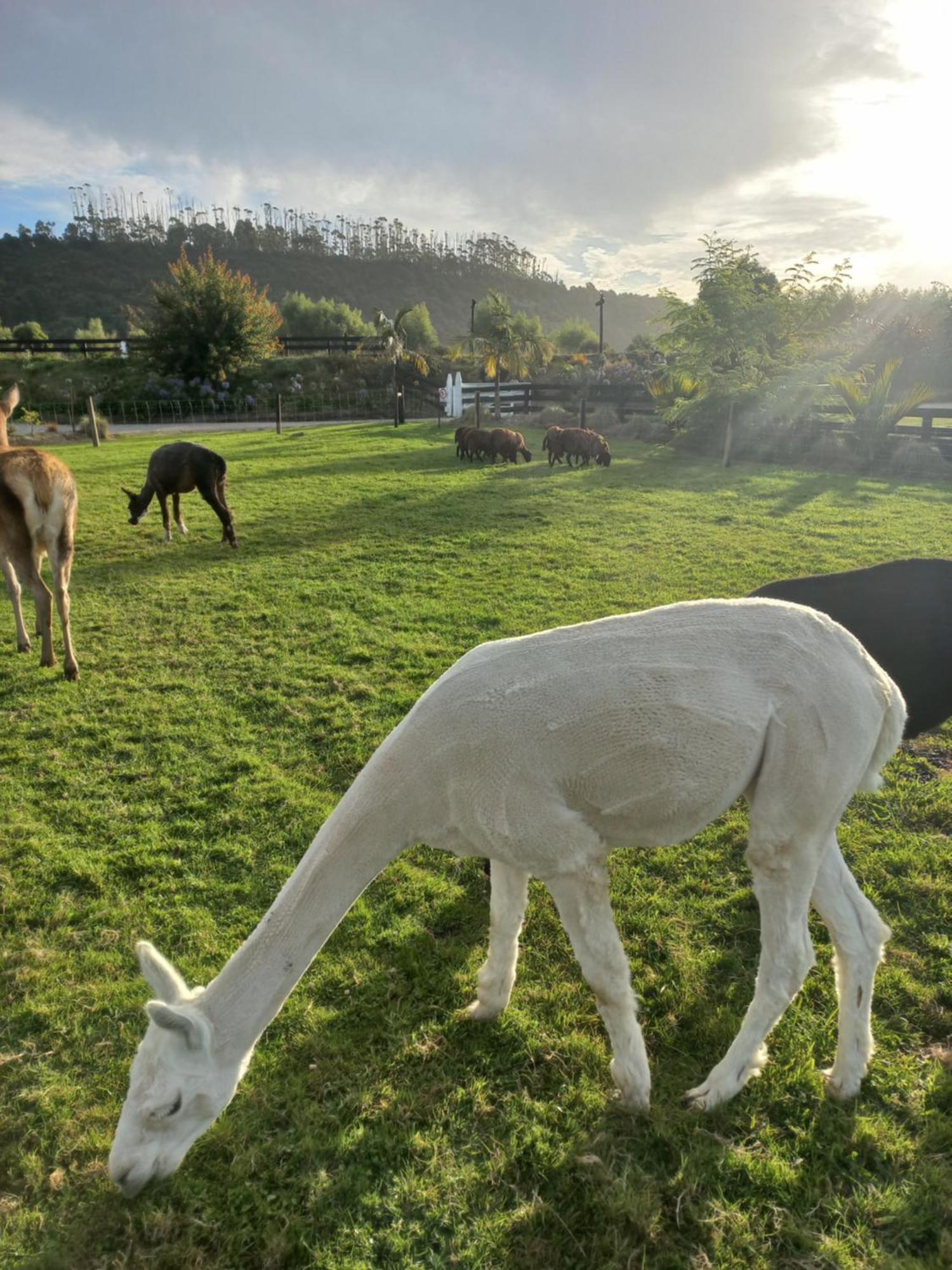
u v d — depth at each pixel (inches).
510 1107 106.4
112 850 166.4
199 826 173.9
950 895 146.3
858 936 105.2
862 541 393.7
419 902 150.0
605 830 99.6
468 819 96.3
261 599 332.8
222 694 242.4
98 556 406.9
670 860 160.7
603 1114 104.9
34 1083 112.1
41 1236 91.9
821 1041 116.4
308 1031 119.3
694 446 776.3
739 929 140.6
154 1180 90.8
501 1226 91.0
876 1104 105.8
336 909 97.0
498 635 283.9
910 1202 92.2
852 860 157.8
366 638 285.0
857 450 649.6
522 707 94.7
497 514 492.7
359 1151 100.7
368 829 97.7
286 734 215.8
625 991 100.6
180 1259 89.0
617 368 1369.3
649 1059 114.3
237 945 138.2
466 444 733.9
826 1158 98.3
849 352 863.1
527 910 147.4
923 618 152.9
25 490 239.1
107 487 608.7
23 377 1384.1
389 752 99.5
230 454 800.3
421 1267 87.2
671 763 93.8
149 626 302.4
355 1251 89.4
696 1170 96.2
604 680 95.3
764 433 711.1
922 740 204.7
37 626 303.6
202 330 1386.6
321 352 1674.5
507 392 1181.1
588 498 539.8
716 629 100.4
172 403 1323.8
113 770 198.7
